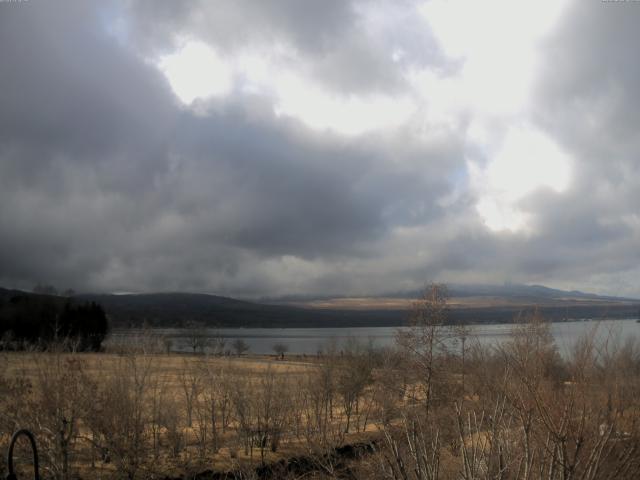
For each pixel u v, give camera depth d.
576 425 8.01
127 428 19.17
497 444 8.13
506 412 8.91
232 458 22.25
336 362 35.06
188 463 20.91
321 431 22.16
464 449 8.27
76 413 18.06
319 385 30.72
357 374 32.56
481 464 8.37
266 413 24.62
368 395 33.22
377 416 23.89
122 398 19.42
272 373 32.53
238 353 87.94
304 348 151.75
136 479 19.27
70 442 18.31
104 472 18.61
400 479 8.88
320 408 28.05
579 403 8.19
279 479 19.34
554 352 9.68
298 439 23.42
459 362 23.00
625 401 8.34
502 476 8.05
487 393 9.82
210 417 27.47
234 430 26.61
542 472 7.79
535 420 8.11
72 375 18.14
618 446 8.12
